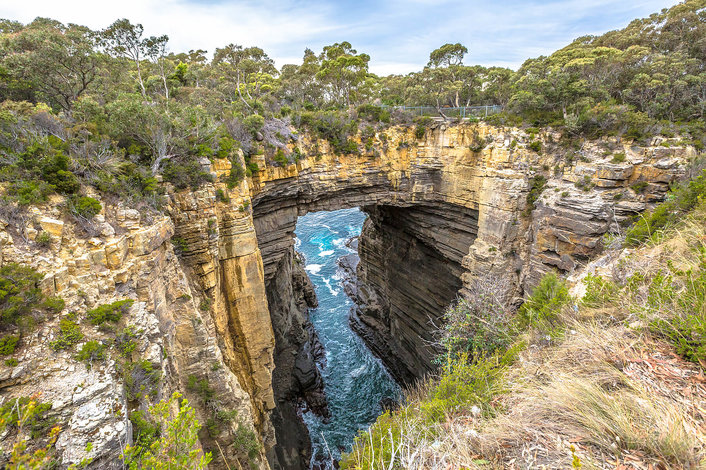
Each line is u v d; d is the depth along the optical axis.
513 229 27.33
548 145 26.62
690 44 35.00
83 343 7.58
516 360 7.47
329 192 29.38
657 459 3.59
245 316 20.42
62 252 8.84
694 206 11.74
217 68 46.22
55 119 13.27
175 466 4.89
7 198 8.60
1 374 6.34
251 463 15.96
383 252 40.81
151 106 15.70
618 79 31.25
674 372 4.79
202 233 16.97
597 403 4.41
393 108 32.34
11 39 17.64
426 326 34.41
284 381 30.39
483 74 41.00
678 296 5.73
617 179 22.72
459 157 29.94
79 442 5.85
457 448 4.75
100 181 11.55
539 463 4.12
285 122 26.83
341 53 39.97
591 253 22.95
